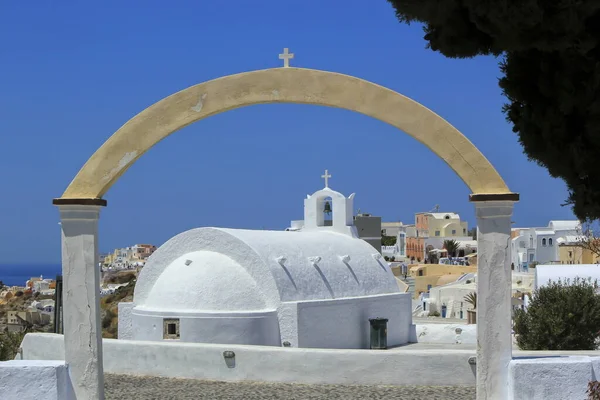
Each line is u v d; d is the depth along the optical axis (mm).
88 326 12211
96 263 12258
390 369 16312
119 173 12305
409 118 11945
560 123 11195
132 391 16031
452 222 119375
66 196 12250
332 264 25438
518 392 11672
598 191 11258
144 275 23906
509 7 10281
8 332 22328
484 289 11797
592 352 14930
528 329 22219
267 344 21875
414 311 56281
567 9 10242
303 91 12062
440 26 11547
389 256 122000
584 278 25969
